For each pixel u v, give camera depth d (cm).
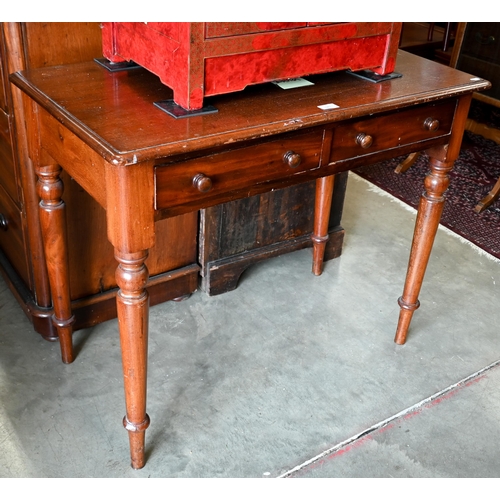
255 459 174
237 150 143
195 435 181
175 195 139
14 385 193
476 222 302
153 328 220
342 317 233
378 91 169
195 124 142
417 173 347
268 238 243
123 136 134
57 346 210
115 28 167
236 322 226
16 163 185
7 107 178
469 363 214
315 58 164
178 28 142
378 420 189
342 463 175
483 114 379
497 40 322
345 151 164
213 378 201
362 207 310
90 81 163
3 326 216
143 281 144
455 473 174
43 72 167
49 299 206
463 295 250
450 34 502
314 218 249
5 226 216
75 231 197
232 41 147
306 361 210
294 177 159
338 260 268
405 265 268
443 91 172
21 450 172
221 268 234
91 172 142
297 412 190
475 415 194
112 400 190
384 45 175
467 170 349
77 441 176
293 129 146
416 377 207
